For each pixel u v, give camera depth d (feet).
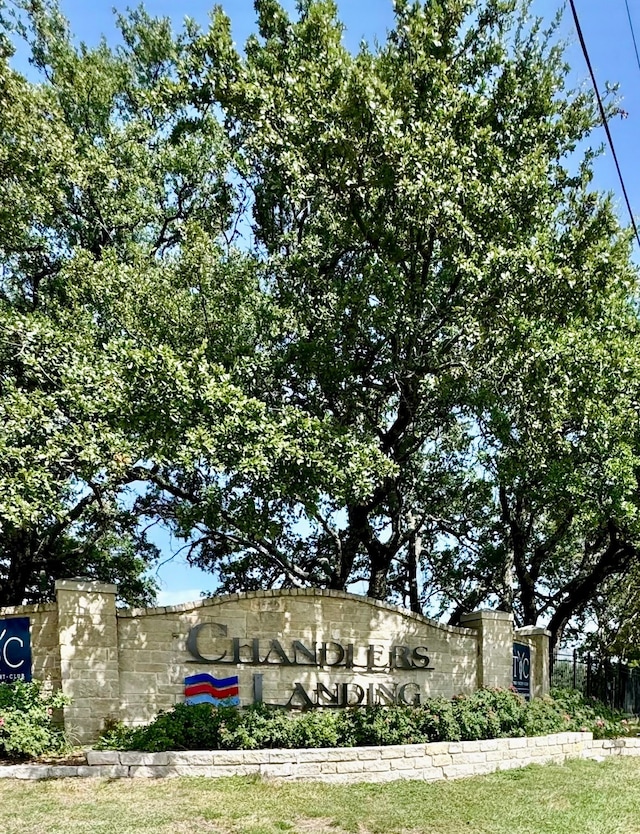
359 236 41.73
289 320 45.42
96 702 33.19
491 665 44.93
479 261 37.17
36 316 43.75
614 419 39.06
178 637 35.94
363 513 50.21
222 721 28.94
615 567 58.75
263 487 38.37
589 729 39.24
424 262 41.06
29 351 39.78
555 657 58.08
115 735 30.30
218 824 21.16
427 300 41.27
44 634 34.19
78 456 37.60
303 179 38.06
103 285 43.32
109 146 50.98
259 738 28.04
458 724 31.89
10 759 27.78
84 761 27.27
